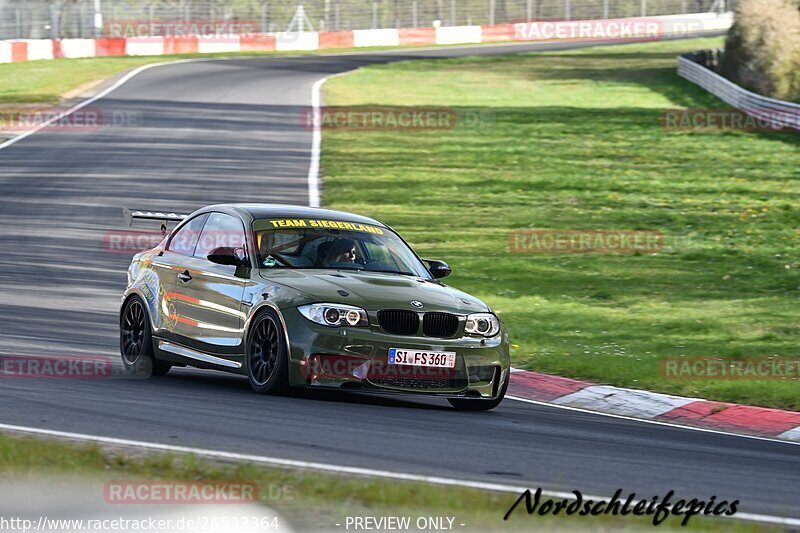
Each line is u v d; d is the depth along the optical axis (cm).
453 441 2370
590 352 3847
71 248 5700
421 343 2752
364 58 18850
